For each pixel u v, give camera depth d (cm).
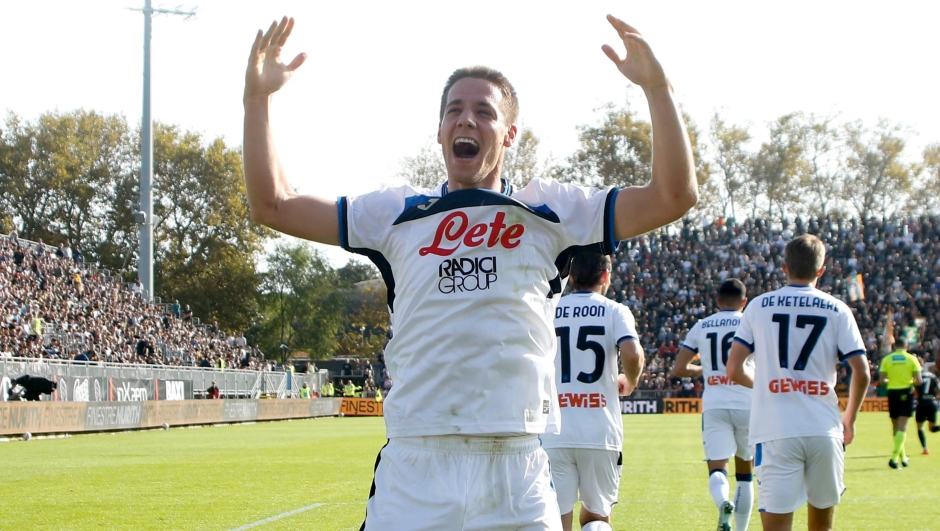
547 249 299
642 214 294
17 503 1011
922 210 6681
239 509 961
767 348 570
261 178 304
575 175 5941
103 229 6262
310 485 1189
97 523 867
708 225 4972
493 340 289
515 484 291
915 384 1460
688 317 4459
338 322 6319
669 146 283
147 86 3653
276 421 3391
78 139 6172
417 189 315
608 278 645
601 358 612
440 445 291
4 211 6022
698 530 822
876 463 1532
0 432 1955
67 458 1606
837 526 848
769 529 559
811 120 6494
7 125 6066
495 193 296
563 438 604
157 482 1222
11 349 2408
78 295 3416
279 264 6219
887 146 6469
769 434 561
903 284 4500
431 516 285
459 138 301
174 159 6156
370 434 2412
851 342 561
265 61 309
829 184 6544
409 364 296
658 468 1414
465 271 291
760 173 6500
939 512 940
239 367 3972
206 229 6225
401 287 301
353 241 309
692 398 4000
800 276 578
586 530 520
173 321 3875
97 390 2498
